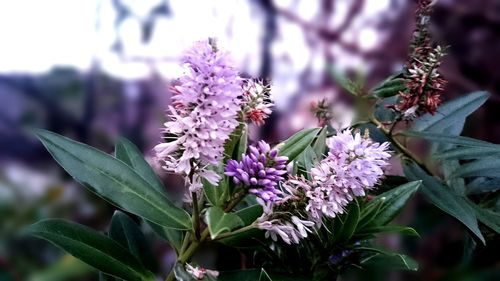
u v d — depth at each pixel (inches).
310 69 17.6
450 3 17.1
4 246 11.7
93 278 11.7
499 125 16.7
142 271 9.5
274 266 10.0
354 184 8.3
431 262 14.2
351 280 12.2
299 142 9.5
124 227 10.9
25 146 15.2
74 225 9.2
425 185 11.5
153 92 16.7
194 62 7.6
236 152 8.9
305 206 8.4
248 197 10.8
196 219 8.7
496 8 16.8
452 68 17.3
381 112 12.8
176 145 7.8
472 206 11.6
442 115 13.1
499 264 12.5
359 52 17.9
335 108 12.7
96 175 8.6
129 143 11.0
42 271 11.1
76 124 16.6
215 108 7.6
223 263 12.4
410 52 11.2
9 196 12.7
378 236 12.3
